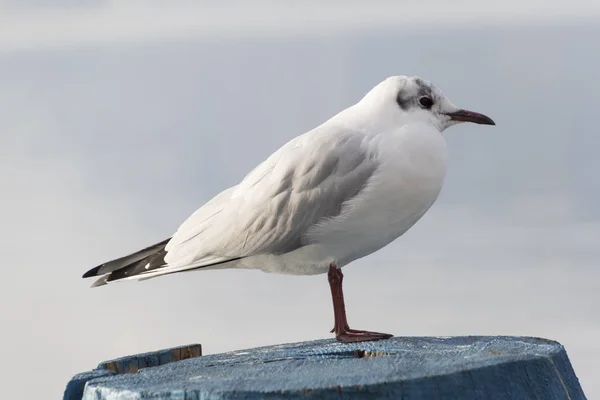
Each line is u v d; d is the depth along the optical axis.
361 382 5.55
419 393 5.58
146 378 6.34
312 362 6.74
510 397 5.85
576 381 6.84
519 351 6.81
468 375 5.80
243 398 5.50
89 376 6.80
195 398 5.60
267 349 8.10
